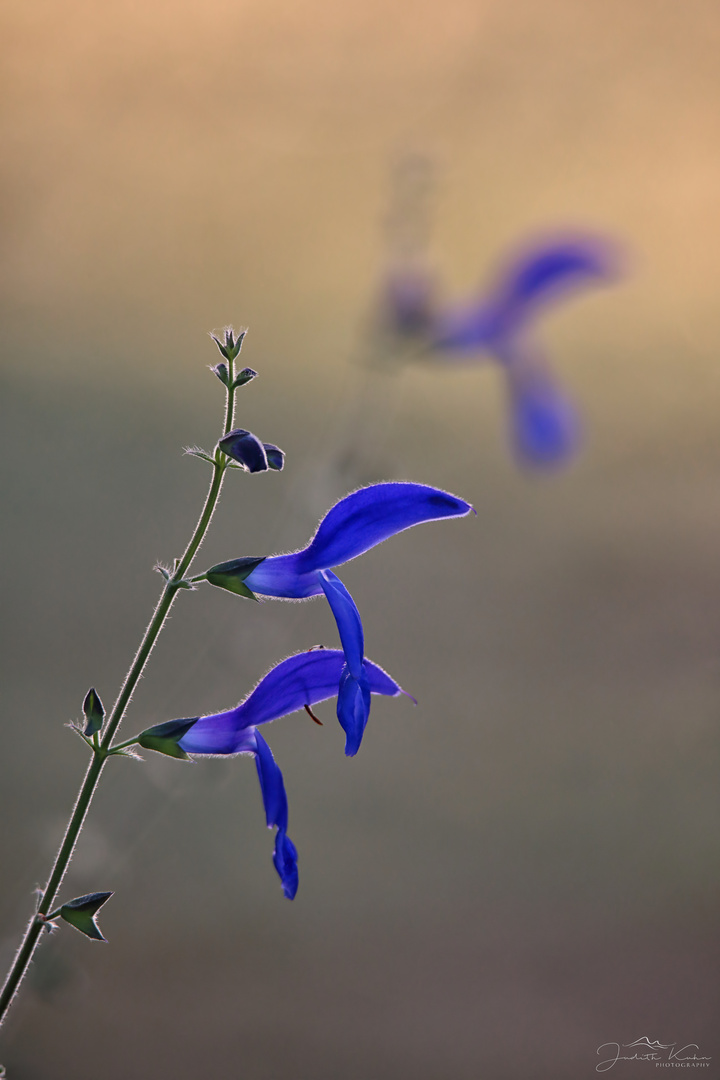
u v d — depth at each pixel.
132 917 1.99
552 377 2.03
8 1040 1.64
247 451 1.26
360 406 1.75
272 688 1.29
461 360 1.93
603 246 1.92
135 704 2.44
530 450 2.04
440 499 1.29
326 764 2.52
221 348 1.26
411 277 1.86
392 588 3.22
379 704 2.74
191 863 2.14
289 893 1.27
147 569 3.06
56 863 1.27
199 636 2.78
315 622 2.90
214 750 1.29
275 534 1.55
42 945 1.42
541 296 1.96
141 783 1.49
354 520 1.29
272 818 1.28
